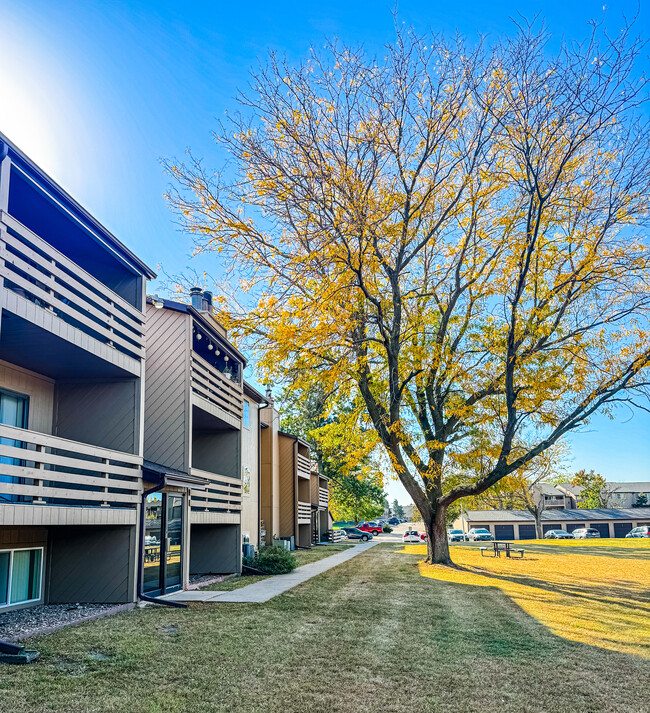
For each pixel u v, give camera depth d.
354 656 7.69
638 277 17.86
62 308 9.26
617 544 37.84
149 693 5.97
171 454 13.84
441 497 21.50
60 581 11.20
